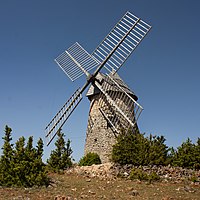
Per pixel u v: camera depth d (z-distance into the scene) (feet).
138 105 93.35
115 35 108.58
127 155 85.05
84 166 89.61
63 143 91.76
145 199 54.95
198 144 88.48
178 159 86.38
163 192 61.62
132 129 94.02
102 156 98.43
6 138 69.31
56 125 103.91
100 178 76.95
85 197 54.29
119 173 80.23
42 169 66.23
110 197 55.36
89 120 106.42
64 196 52.47
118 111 99.40
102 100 103.91
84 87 105.19
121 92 101.24
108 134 99.55
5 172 64.34
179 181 74.49
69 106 104.58
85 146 104.88
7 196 53.57
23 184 62.80
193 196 58.54
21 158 66.08
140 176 75.61
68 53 114.11
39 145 69.92
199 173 79.10
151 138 89.92
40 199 52.03
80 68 108.68
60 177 76.79
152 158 84.23
